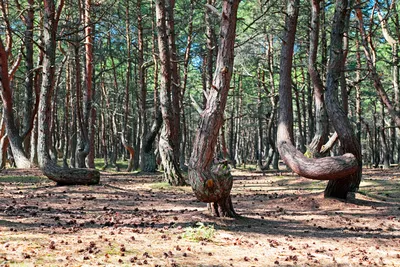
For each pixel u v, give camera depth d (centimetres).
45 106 1501
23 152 2284
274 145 3453
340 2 1214
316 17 1738
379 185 1697
